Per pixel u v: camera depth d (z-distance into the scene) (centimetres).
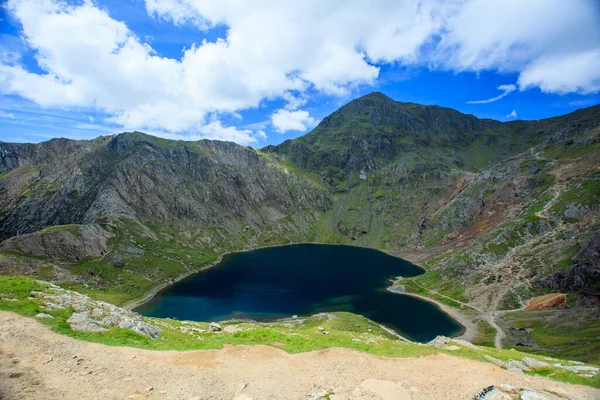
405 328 15138
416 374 3747
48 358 2938
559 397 3394
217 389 2891
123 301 17712
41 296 4253
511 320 15538
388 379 3522
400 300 19312
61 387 2553
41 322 3550
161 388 2780
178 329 5156
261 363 3578
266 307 17450
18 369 2678
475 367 4147
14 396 2325
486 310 17300
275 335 4672
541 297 16812
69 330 3556
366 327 13088
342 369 3681
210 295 19488
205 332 5266
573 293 16412
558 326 13925
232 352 3788
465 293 19462
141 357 3300
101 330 3731
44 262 19312
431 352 4672
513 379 3825
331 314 14688
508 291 18325
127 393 2619
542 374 4375
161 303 17988
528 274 19025
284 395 2927
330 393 3039
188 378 3014
